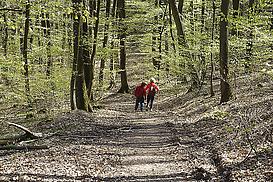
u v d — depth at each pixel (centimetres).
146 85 2539
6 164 1009
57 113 2012
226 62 1741
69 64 2225
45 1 1137
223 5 1698
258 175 748
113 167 988
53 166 973
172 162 1021
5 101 1791
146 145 1266
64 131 1534
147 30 3409
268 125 1038
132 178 880
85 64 2214
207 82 2664
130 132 1530
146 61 4341
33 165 983
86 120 1803
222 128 1286
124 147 1235
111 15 2852
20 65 1505
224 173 838
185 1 3091
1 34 2469
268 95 1542
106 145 1259
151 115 2156
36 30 2317
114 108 2594
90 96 2269
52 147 1221
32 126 1770
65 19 2058
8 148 1237
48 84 1969
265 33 1213
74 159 1052
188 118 1809
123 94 3344
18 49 2188
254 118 1185
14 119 2005
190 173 895
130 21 3081
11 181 821
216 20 2298
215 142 1163
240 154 941
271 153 858
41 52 2081
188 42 2311
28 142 1344
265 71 1130
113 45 2850
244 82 2041
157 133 1493
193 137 1344
